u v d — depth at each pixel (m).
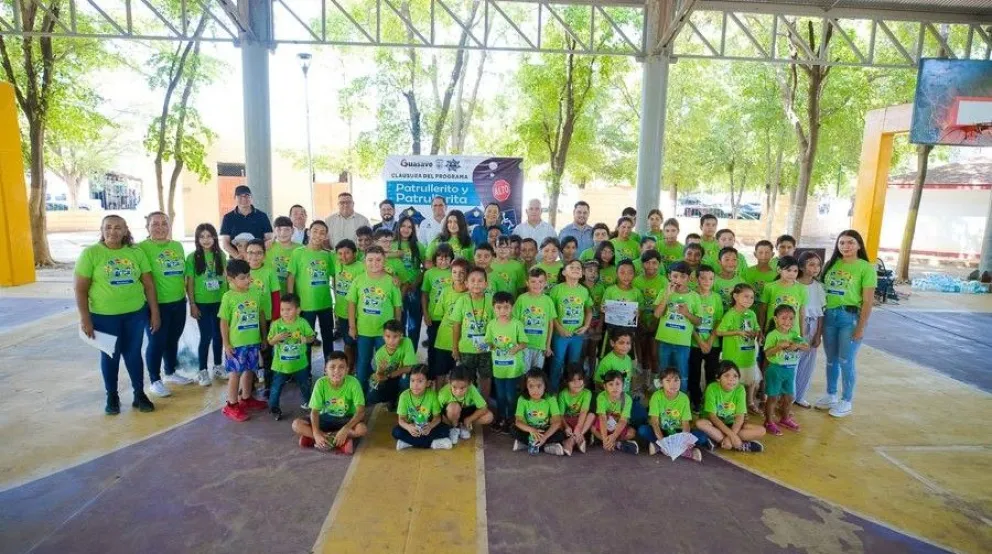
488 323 4.77
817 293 5.27
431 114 15.32
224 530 3.25
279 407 4.84
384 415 5.01
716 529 3.39
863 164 13.10
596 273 5.43
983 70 9.13
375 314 4.95
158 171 12.99
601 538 3.27
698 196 36.22
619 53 8.66
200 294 5.46
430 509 3.51
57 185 40.22
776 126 15.82
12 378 5.69
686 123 20.06
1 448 4.18
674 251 6.16
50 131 13.52
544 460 4.21
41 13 11.80
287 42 8.09
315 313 5.56
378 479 3.85
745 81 16.34
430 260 6.06
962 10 8.95
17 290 10.23
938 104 9.27
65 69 12.77
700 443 4.43
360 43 8.18
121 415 4.81
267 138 8.20
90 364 6.15
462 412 4.57
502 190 9.66
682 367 5.03
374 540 3.19
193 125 13.47
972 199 17.86
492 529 3.32
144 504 3.49
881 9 8.95
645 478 3.98
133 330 4.82
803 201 13.12
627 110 20.38
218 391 5.41
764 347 4.92
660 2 8.41
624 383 4.63
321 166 23.50
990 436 4.86
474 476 3.94
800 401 5.49
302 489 3.70
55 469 3.89
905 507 3.71
